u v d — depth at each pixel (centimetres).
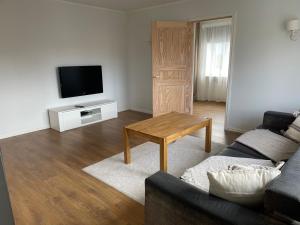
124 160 291
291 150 226
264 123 305
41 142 368
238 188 118
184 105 476
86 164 290
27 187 240
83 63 481
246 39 365
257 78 367
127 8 505
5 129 389
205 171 191
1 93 375
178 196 126
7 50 372
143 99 567
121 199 219
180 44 445
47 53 421
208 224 113
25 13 383
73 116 434
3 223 119
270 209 108
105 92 537
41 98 426
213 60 677
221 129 420
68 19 442
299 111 285
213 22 651
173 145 344
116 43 539
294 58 328
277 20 332
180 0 436
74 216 197
